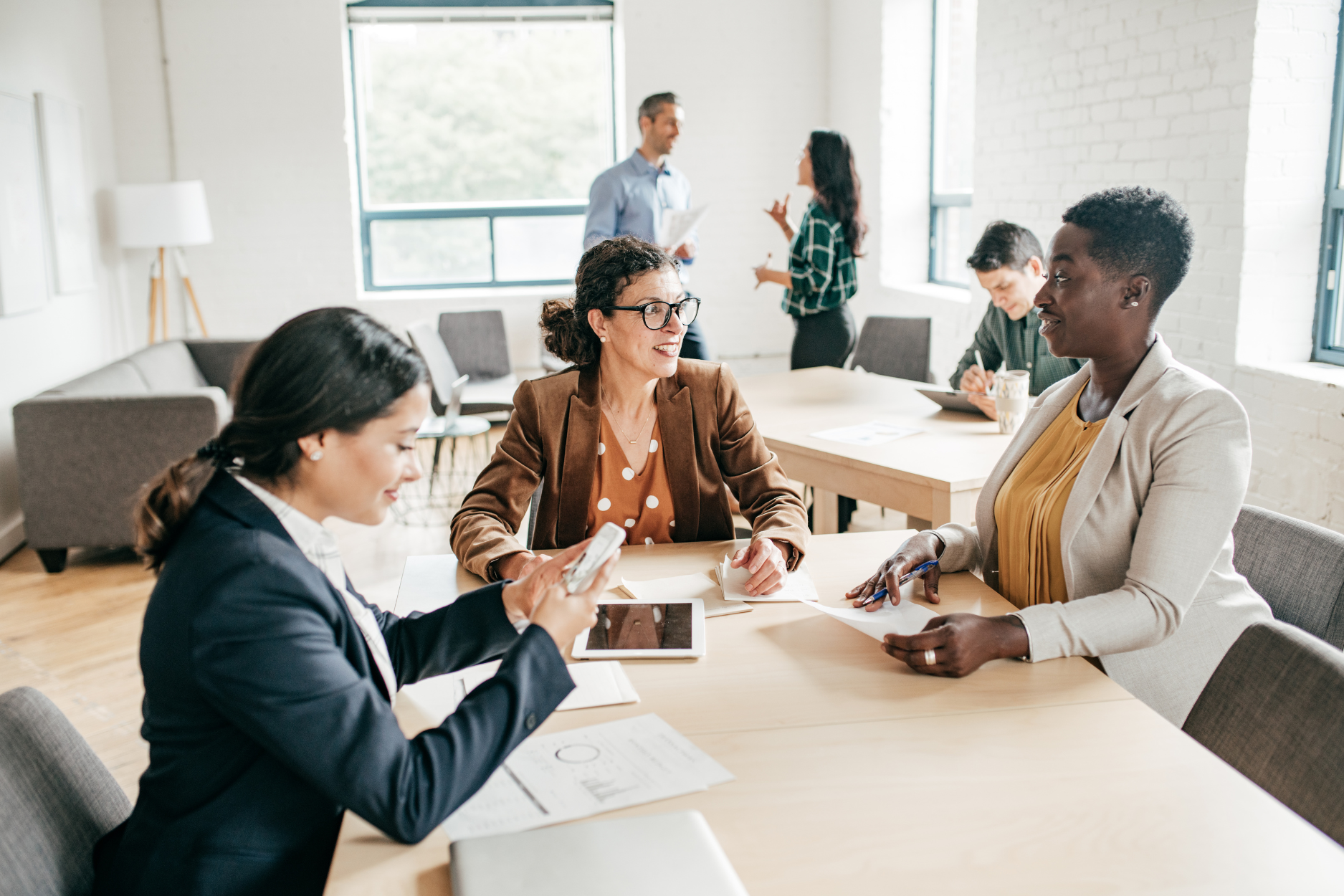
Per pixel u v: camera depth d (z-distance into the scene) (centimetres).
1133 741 122
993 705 132
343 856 102
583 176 693
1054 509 165
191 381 558
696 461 206
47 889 108
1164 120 389
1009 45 492
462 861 96
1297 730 118
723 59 677
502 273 696
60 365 518
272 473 105
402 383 105
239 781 102
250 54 631
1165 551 145
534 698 108
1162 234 154
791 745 122
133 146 629
